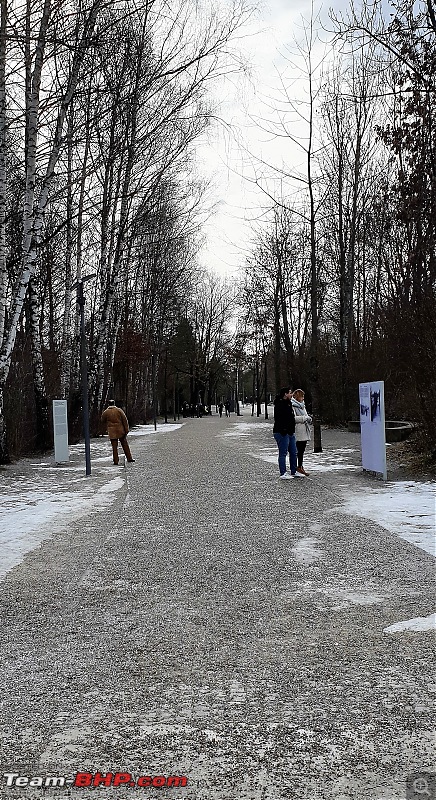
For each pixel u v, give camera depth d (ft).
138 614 22.94
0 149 64.59
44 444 89.97
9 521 40.63
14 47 43.14
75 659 19.06
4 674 18.13
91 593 25.53
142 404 195.21
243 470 62.54
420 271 60.23
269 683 17.06
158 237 140.26
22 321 96.27
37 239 76.13
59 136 68.64
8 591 26.00
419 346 57.98
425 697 16.03
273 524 37.50
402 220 61.16
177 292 208.64
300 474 57.82
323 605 23.43
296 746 13.92
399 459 64.90
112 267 104.88
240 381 424.46
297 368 144.87
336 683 16.96
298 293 149.79
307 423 57.11
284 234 148.15
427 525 36.40
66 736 14.56
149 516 40.83
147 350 166.81
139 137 92.17
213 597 24.64
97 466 71.36
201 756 13.61
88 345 118.42
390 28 52.65
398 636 20.20
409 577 26.66
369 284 124.77
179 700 16.19
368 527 36.22
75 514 42.57
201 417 276.00
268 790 12.41
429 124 55.11
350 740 14.11
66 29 51.47
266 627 21.30
